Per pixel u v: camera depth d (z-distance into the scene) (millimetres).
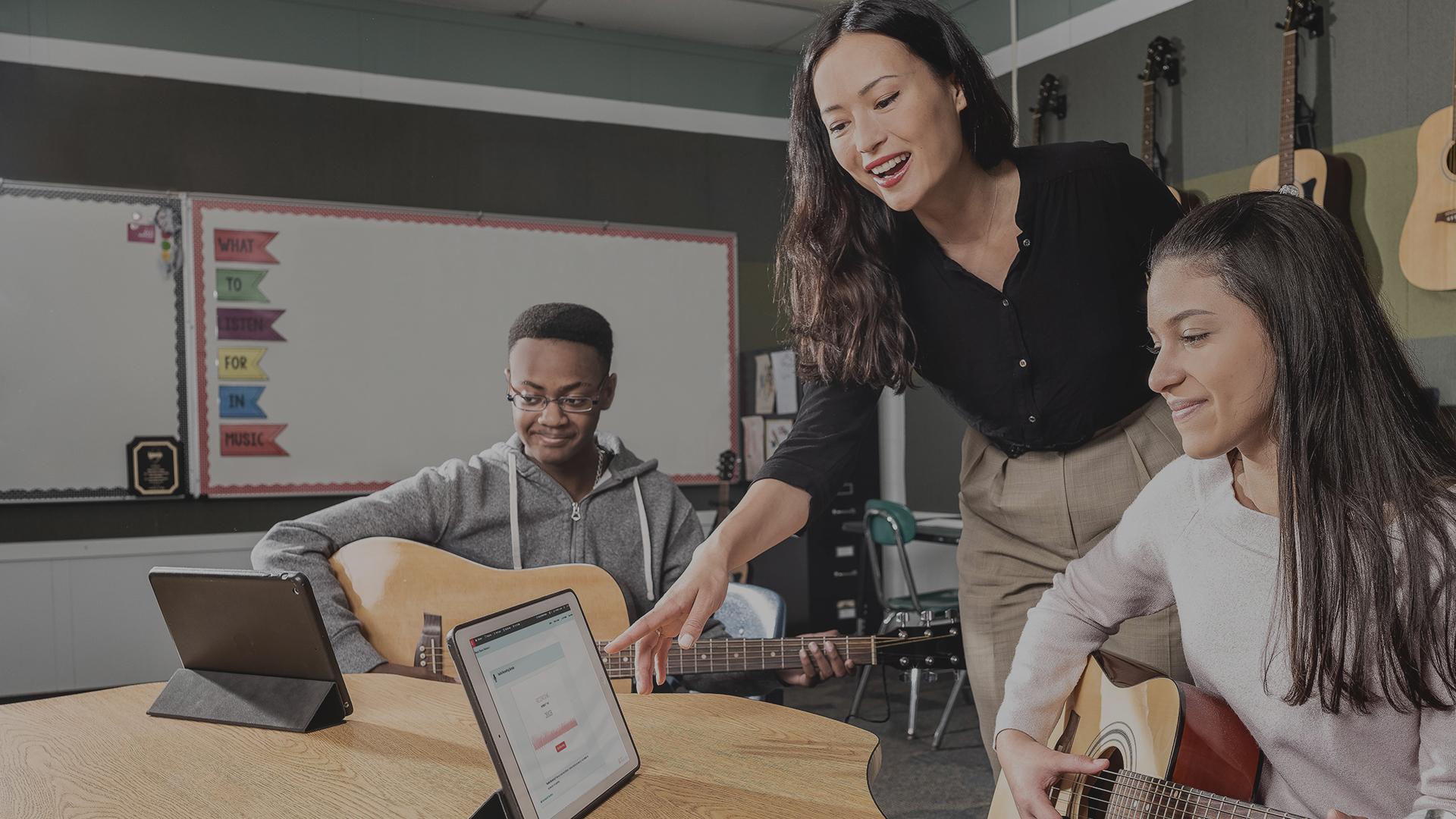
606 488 2512
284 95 5336
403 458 5457
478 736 1445
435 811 1156
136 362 4965
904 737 4250
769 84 6520
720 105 6383
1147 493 1392
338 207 5352
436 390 5535
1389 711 1103
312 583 2215
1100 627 1472
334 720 1515
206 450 5074
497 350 5676
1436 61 3859
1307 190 4133
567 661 1226
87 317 4883
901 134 1434
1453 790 1029
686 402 6148
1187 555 1295
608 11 5852
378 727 1495
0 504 4723
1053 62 5465
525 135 5875
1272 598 1193
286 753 1376
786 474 1682
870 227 1659
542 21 5922
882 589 4895
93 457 4879
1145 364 1682
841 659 1988
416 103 5621
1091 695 1453
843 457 1739
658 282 6086
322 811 1160
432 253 5547
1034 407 1692
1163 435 1684
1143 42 4984
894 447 6574
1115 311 1625
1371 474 1059
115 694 1727
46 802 1209
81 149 4949
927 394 6344
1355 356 1064
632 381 6004
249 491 5148
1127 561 1418
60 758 1374
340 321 5348
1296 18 4164
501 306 5699
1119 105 5113
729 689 2104
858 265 1675
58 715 1590
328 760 1345
